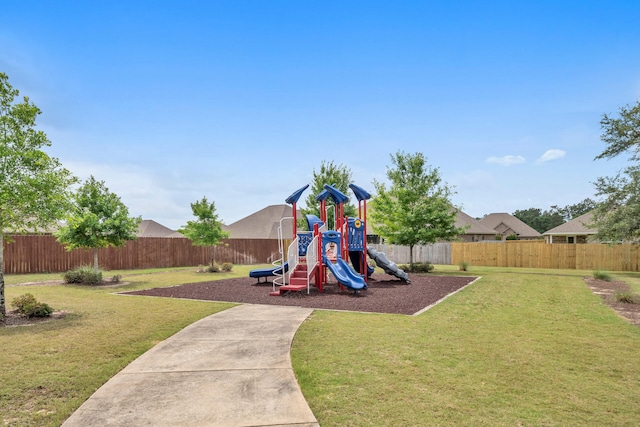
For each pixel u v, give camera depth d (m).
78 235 14.66
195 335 6.52
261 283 14.74
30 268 20.30
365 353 5.52
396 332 6.75
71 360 5.25
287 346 5.84
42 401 3.99
